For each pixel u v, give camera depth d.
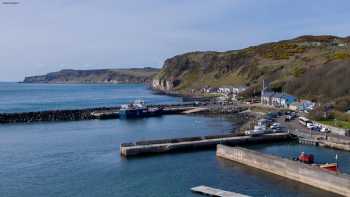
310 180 74.06
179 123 164.50
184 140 108.94
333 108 148.38
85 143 118.56
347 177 67.19
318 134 116.06
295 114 161.38
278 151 102.81
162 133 138.00
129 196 69.62
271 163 82.81
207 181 77.19
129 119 182.00
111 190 73.12
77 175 83.12
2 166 90.75
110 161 94.56
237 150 92.75
